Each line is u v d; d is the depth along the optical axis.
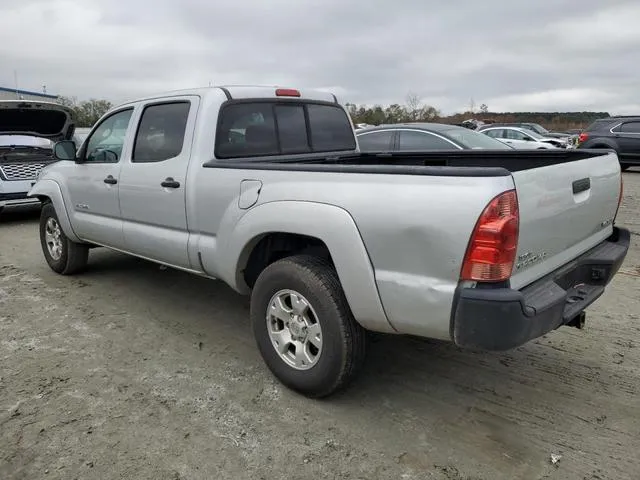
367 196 2.76
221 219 3.58
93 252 6.94
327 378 3.09
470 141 8.45
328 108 4.77
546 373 3.59
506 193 2.43
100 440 2.88
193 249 3.86
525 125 25.73
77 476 2.60
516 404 3.22
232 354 3.92
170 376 3.58
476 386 3.44
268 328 3.39
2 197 9.01
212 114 3.82
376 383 3.48
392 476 2.60
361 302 2.84
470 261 2.46
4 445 2.84
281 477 2.60
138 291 5.34
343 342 2.99
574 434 2.91
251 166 3.38
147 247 4.36
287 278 3.16
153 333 4.30
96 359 3.83
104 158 4.84
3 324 4.48
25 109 8.77
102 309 4.84
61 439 2.89
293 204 3.07
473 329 2.49
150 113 4.29
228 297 5.16
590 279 3.33
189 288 5.43
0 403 3.24
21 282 5.67
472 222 2.42
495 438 2.89
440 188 2.53
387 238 2.68
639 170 17.81
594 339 4.11
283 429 2.98
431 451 2.78
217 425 3.02
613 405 3.19
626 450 2.77
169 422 3.04
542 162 4.25
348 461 2.71
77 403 3.24
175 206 3.96
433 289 2.56
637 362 3.73
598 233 3.56
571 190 3.01
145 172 4.21
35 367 3.70
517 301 2.42
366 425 3.02
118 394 3.35
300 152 4.48
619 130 16.12
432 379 3.53
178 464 2.69
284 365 3.33
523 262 2.64
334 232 2.87
